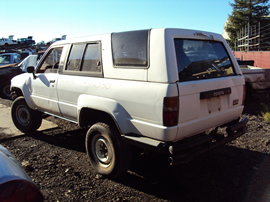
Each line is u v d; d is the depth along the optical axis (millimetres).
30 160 4230
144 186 3465
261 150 4547
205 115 3240
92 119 4094
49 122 6383
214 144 3283
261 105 7859
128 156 3447
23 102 5422
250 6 32875
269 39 20594
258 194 3230
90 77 3812
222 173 3793
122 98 3291
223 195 3230
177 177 3707
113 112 3367
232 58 3930
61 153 4562
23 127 5559
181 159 2895
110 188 3408
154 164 4129
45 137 5414
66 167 3998
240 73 3900
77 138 5371
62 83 4293
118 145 3402
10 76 10469
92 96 3688
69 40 4402
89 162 4199
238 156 4336
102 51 3648
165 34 3006
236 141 4992
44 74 4801
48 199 3119
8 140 5227
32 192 1814
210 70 3482
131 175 3777
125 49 3346
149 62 3043
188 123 3012
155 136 2982
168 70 2883
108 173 3543
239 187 3406
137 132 3193
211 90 3260
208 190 3354
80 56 4070
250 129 5633
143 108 3061
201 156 4363
